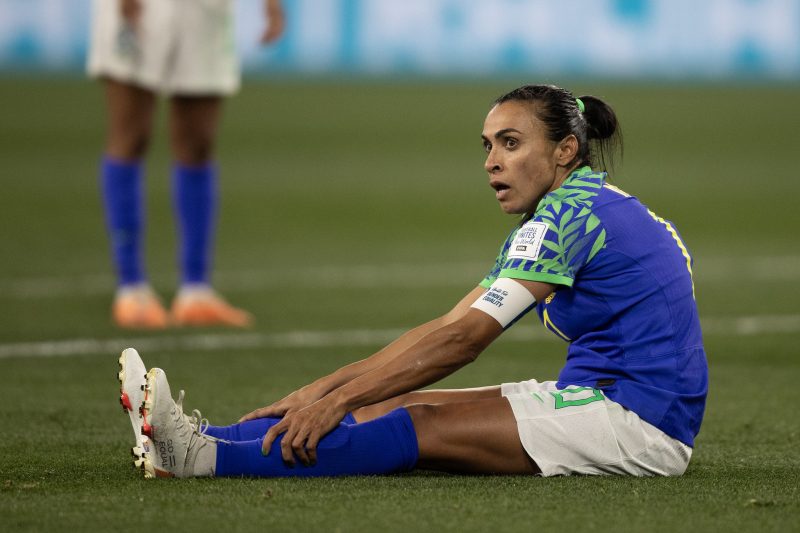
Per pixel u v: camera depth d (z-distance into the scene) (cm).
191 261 2645
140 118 2581
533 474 1267
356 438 1245
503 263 1346
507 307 1228
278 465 1243
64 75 7731
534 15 7856
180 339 2423
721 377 2098
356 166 5681
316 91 7744
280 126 6706
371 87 7881
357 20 7931
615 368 1263
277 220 4384
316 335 2489
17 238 3850
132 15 2528
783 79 8081
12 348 2302
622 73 7931
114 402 1817
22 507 1131
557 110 1280
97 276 3228
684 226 4356
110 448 1473
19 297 2903
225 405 1836
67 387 1942
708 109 7350
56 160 5603
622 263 1251
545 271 1230
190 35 2581
